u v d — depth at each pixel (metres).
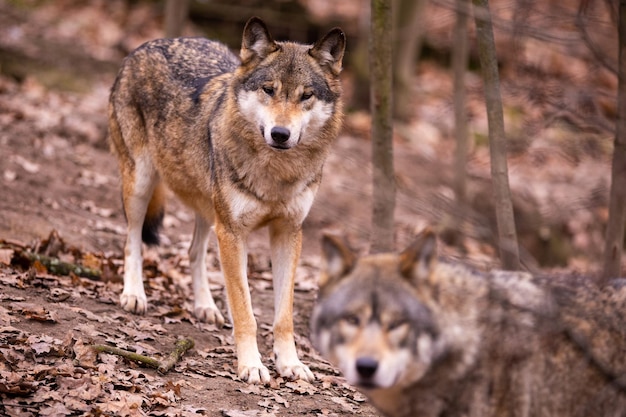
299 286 14.97
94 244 14.73
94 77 25.14
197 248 12.55
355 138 24.31
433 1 7.96
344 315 6.73
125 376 9.39
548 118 8.48
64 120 20.75
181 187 12.14
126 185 12.78
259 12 32.03
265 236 18.20
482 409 6.88
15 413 8.05
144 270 14.22
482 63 10.34
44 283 11.84
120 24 30.75
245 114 10.53
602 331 7.05
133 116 12.79
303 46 11.09
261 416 9.01
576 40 7.50
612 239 10.49
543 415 6.98
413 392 6.98
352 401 10.11
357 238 17.27
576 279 7.38
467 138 19.69
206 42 13.09
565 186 21.80
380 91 12.79
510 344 6.86
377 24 12.66
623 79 7.64
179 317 12.16
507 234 10.27
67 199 16.78
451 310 6.88
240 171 10.56
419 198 8.56
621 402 7.00
